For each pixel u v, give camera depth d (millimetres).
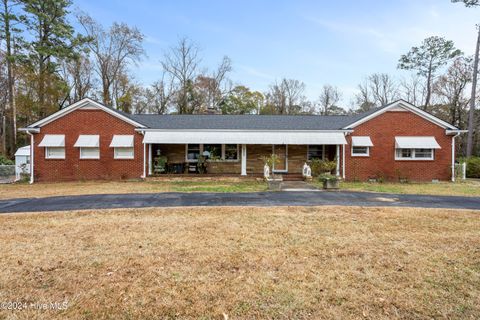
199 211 12109
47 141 24016
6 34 35750
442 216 11203
